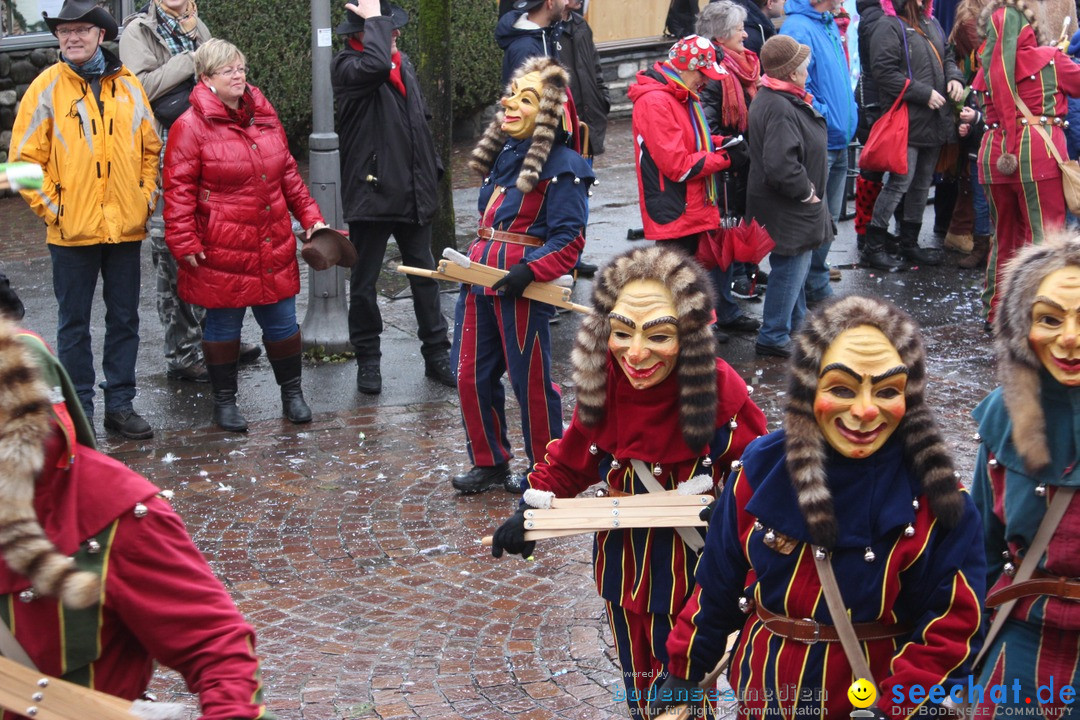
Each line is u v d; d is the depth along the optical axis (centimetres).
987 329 841
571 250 559
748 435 349
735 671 300
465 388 593
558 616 484
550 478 368
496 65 1449
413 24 1384
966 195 1020
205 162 651
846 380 272
